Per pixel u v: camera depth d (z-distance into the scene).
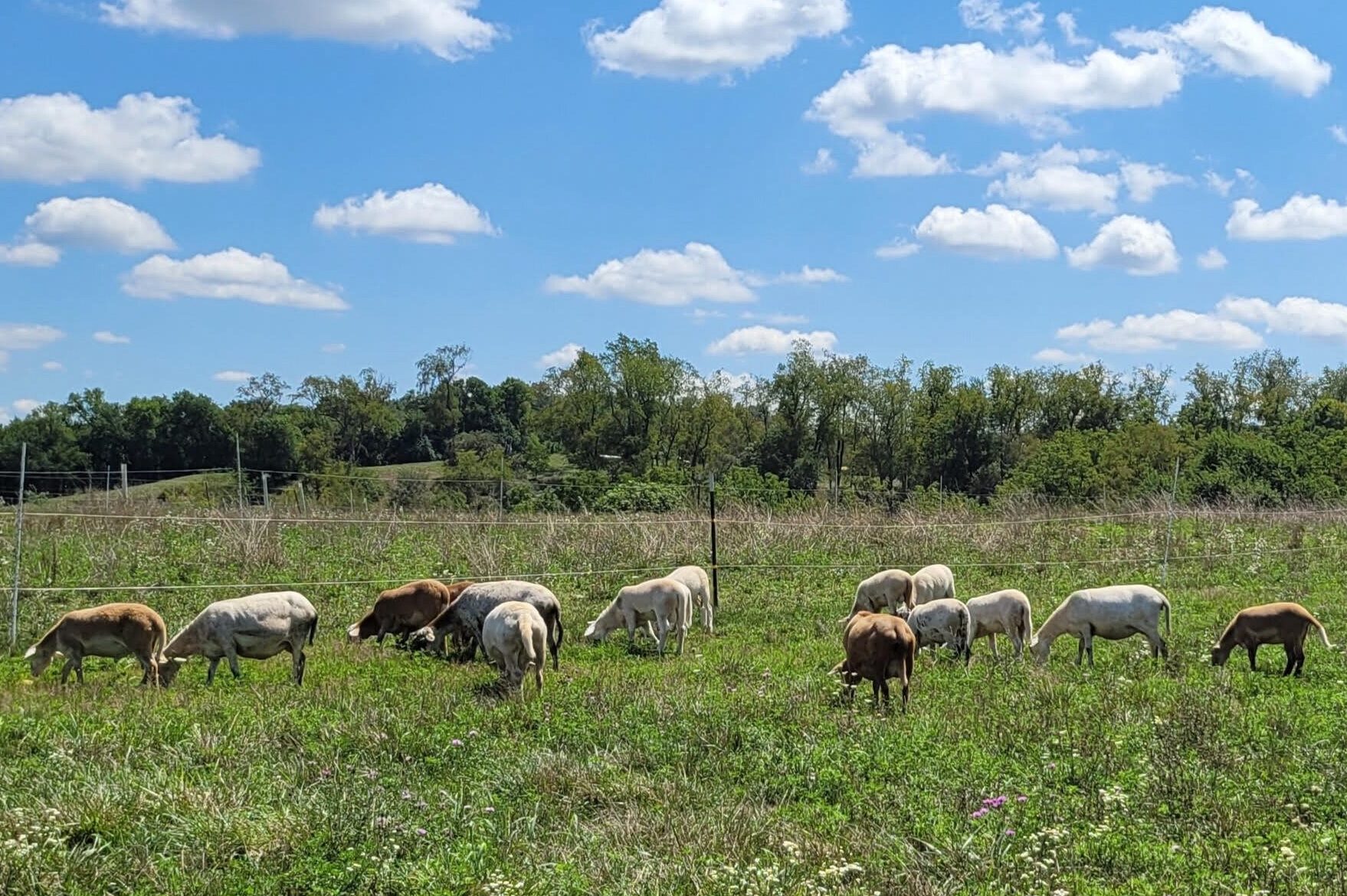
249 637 13.61
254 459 64.62
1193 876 7.05
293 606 13.89
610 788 8.86
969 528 26.44
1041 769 9.20
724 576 22.05
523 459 67.88
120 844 7.64
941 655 15.05
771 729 10.50
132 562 20.89
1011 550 25.12
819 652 15.55
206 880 7.12
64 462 60.38
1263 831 7.86
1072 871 7.23
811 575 22.19
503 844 7.80
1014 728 10.38
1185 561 24.47
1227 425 85.62
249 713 11.12
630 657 15.85
